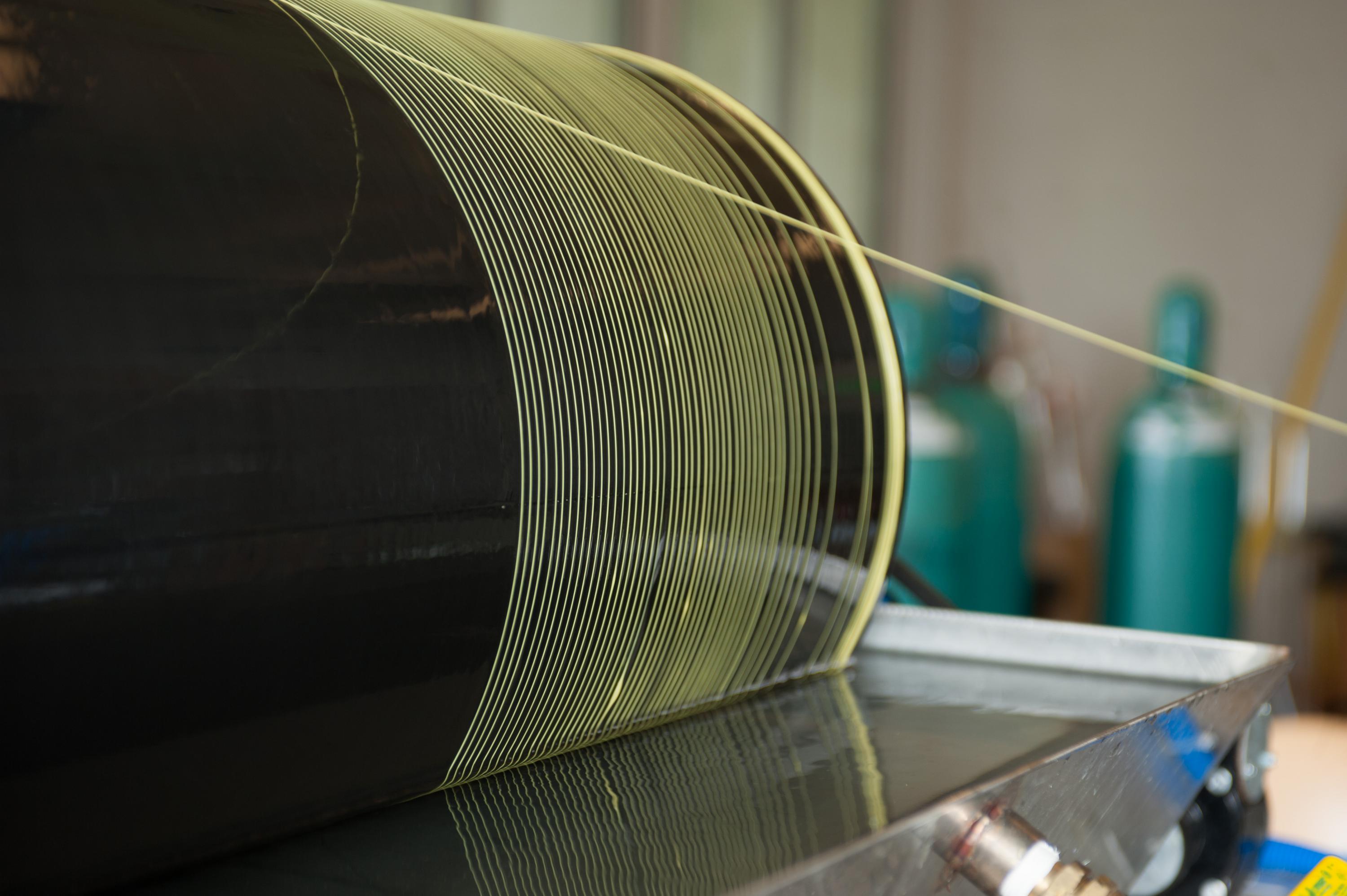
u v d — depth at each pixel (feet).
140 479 0.97
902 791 1.39
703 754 1.55
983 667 2.07
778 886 1.03
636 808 1.34
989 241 10.92
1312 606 9.31
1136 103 10.47
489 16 6.35
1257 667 1.87
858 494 1.93
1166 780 1.71
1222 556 8.15
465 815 1.33
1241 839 1.97
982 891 1.33
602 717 1.56
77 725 0.96
